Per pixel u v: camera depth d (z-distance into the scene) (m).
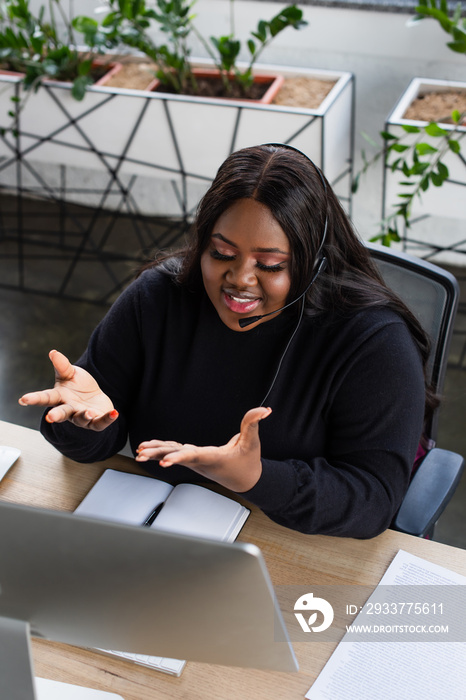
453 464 1.27
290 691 0.91
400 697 0.89
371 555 1.07
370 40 2.44
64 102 2.46
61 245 2.99
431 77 2.44
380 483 1.09
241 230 0.96
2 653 0.80
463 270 2.74
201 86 2.49
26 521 0.70
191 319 1.18
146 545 0.68
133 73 2.61
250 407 1.17
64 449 1.15
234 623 0.74
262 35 2.27
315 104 2.34
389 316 1.13
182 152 2.43
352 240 1.15
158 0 2.36
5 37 2.53
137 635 0.79
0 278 2.82
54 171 3.17
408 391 1.10
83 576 0.73
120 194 3.14
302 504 1.04
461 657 0.93
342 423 1.14
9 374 2.41
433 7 1.96
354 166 2.71
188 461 0.85
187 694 0.91
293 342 1.13
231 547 0.66
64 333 2.57
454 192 2.16
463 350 2.43
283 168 0.98
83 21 2.43
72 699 0.90
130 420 1.28
